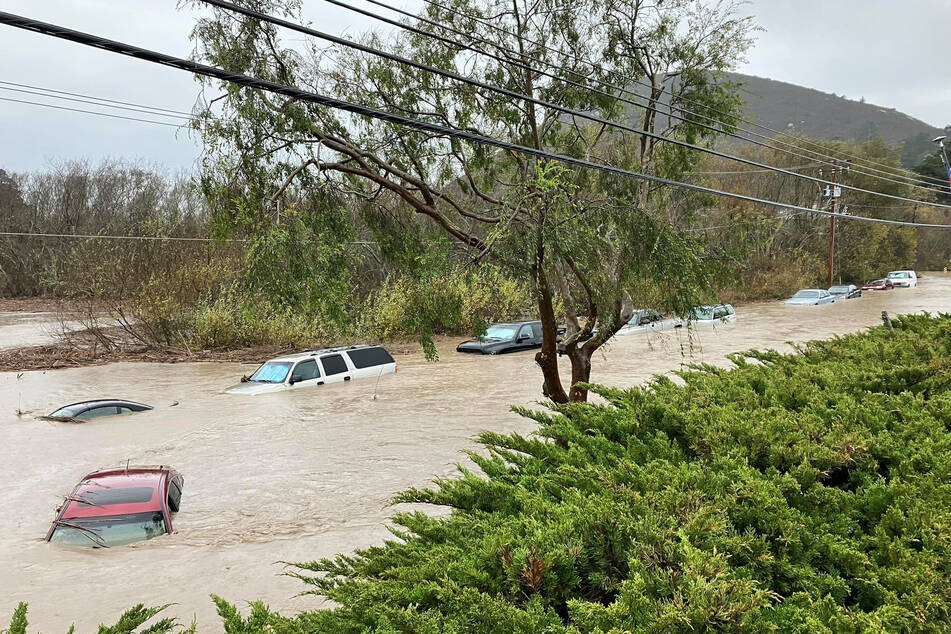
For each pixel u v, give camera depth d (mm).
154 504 8859
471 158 10609
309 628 2732
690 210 12664
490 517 3393
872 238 59469
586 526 2982
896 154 64688
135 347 25266
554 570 2764
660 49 11422
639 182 11047
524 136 10844
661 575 2652
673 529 2926
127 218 50375
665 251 9312
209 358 23219
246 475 10938
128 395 17062
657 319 10625
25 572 7516
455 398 16281
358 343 25766
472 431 13367
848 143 65000
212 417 14648
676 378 18031
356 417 14578
